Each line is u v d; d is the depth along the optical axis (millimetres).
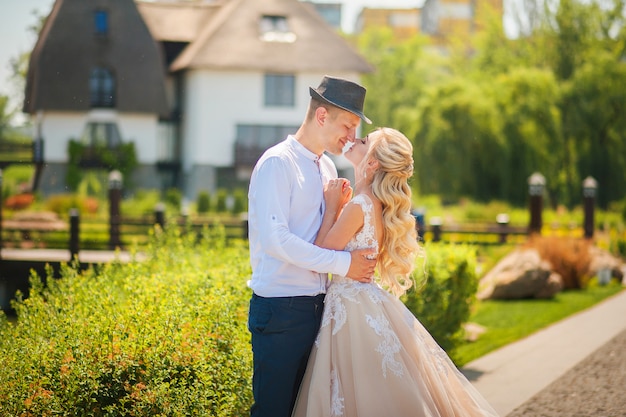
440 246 7656
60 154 36094
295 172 3488
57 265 14859
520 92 34312
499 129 33062
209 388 3965
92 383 3635
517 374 6629
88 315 4418
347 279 3584
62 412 3557
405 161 3637
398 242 3672
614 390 5949
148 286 5012
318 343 3523
